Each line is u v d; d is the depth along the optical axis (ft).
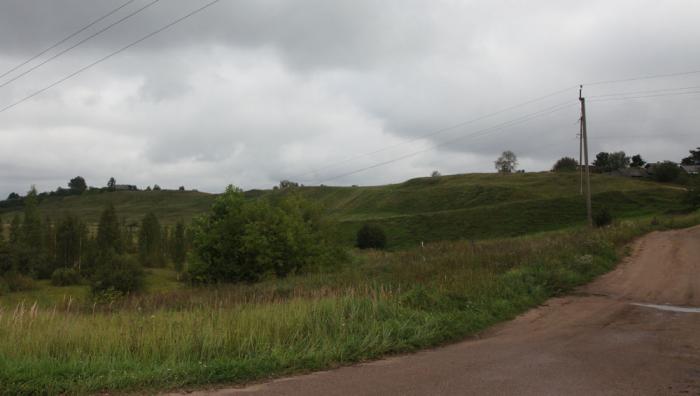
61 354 23.40
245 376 21.20
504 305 38.50
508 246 81.46
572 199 263.08
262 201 112.16
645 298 45.21
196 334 25.77
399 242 243.60
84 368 20.89
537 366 22.49
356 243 223.92
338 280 63.26
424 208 351.87
